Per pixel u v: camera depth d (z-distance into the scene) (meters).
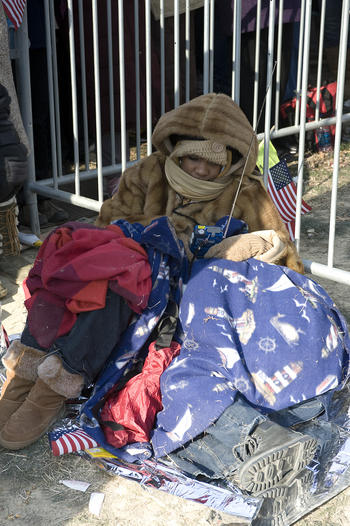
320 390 2.29
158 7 5.62
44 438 2.49
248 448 2.10
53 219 4.80
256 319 2.38
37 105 5.03
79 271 2.34
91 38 5.44
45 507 2.18
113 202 3.07
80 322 2.37
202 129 2.65
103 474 2.32
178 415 2.25
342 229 4.66
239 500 2.10
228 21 5.82
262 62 5.98
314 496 2.18
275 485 2.05
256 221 2.84
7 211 4.00
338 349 2.38
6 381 2.57
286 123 6.29
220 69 7.13
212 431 2.18
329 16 6.93
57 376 2.34
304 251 4.30
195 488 2.16
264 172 3.33
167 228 2.55
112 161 5.15
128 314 2.43
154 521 2.11
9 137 3.46
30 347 2.45
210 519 2.10
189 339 2.43
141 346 2.46
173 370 2.34
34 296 2.54
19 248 4.16
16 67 4.21
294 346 2.31
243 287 2.44
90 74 5.56
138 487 2.25
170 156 2.80
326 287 3.78
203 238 2.61
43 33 4.95
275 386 2.28
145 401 2.34
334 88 6.24
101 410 2.43
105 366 2.47
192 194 2.80
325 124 5.82
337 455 2.31
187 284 2.50
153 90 5.77
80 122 5.83
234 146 2.67
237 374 2.26
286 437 2.05
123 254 2.40
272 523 2.09
